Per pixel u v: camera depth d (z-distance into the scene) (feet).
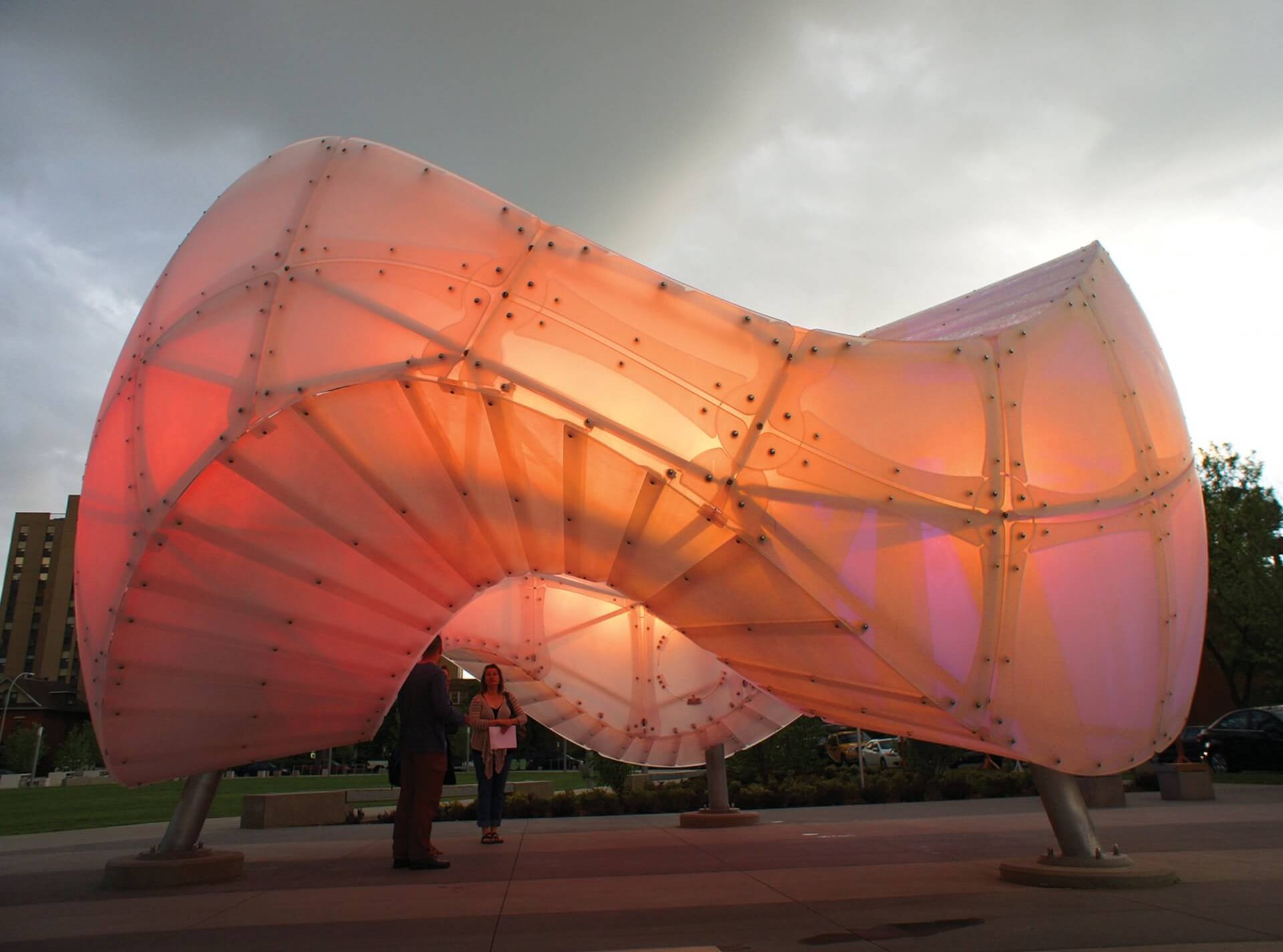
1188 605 23.48
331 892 22.17
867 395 21.89
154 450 25.18
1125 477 22.43
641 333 22.36
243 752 27.61
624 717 47.24
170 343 25.95
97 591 25.75
